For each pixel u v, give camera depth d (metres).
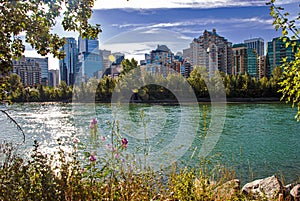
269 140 13.67
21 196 2.14
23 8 2.58
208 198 2.58
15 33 2.59
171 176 2.76
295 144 12.63
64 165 2.36
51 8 2.72
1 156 2.70
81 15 2.96
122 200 2.32
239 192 2.95
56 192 2.15
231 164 7.97
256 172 7.99
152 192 2.59
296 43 3.22
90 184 2.39
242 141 13.27
